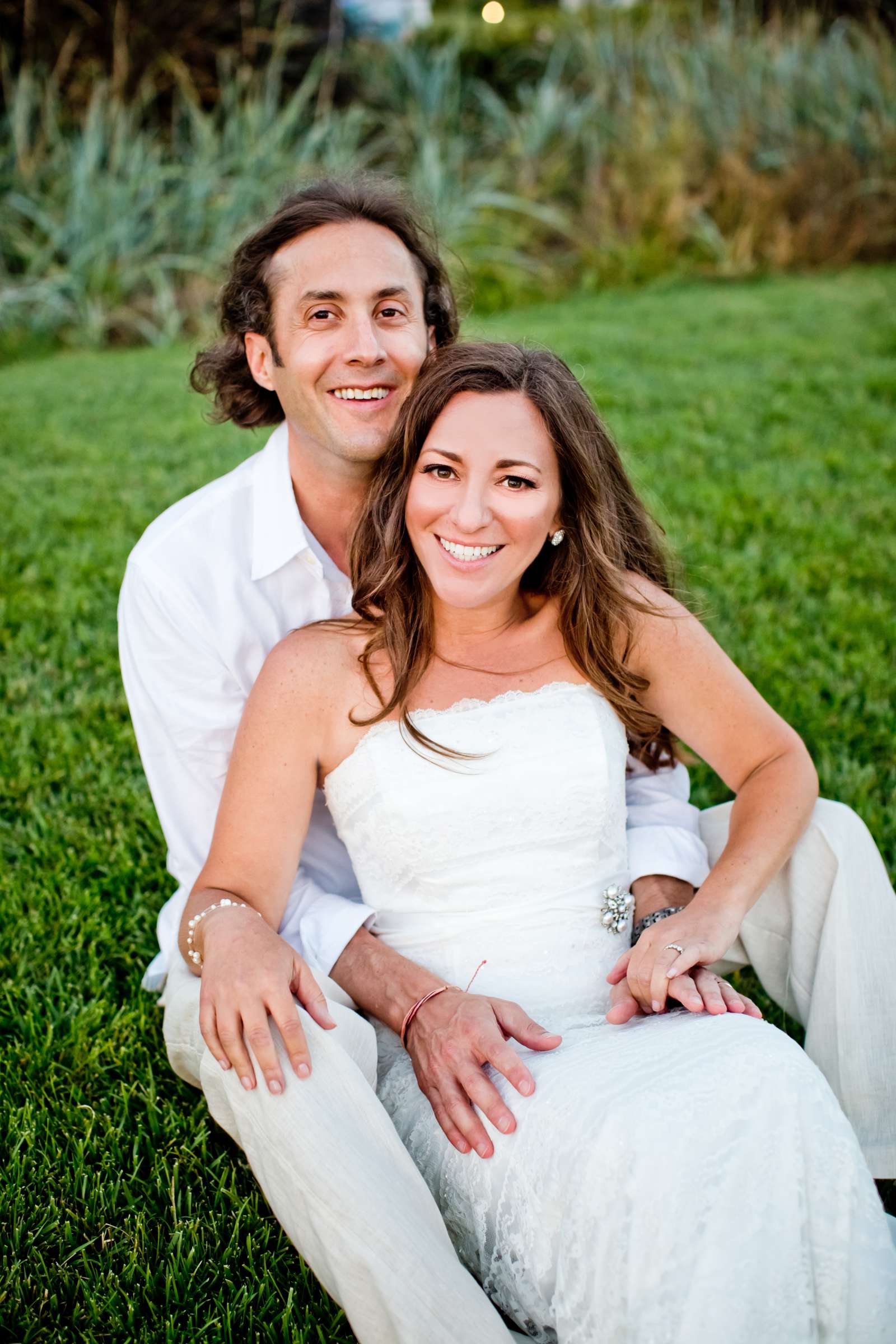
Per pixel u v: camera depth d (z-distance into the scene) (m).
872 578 5.15
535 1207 1.99
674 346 8.70
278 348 2.75
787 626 4.72
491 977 2.40
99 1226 2.40
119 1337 2.19
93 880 3.46
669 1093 1.93
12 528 5.77
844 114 11.93
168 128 12.05
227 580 2.76
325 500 2.89
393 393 2.77
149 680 2.77
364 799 2.43
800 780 2.54
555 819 2.42
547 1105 2.04
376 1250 1.89
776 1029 2.08
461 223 11.16
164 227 10.66
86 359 9.39
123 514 5.94
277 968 2.14
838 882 2.45
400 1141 2.04
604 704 2.57
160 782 2.86
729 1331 1.82
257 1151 2.06
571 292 11.16
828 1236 1.91
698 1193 1.86
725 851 2.48
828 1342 1.91
